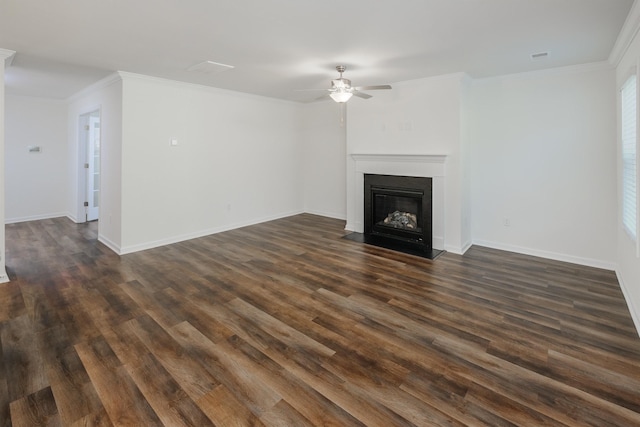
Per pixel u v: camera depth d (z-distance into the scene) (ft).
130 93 14.67
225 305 10.11
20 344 8.02
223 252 15.29
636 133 8.89
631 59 9.67
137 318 9.30
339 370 7.14
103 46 10.94
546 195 14.20
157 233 16.17
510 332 8.59
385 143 17.04
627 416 5.83
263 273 12.71
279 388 6.59
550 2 7.88
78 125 20.68
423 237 15.76
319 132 22.97
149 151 15.56
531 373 7.00
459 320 9.20
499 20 8.88
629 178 10.28
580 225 13.55
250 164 20.33
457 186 14.83
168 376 6.92
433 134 15.33
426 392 6.47
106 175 16.24
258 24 9.16
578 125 13.24
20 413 5.89
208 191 18.20
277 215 22.40
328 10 8.32
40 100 21.29
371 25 9.21
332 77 15.11
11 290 11.04
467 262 13.85
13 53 11.21
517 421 5.75
